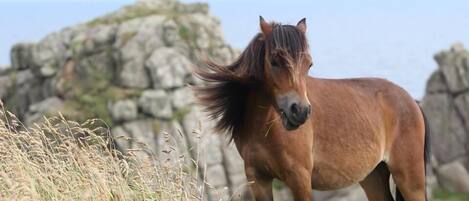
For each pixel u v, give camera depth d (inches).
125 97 1105.4
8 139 279.0
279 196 967.0
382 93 299.7
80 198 259.0
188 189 270.8
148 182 273.4
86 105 1123.3
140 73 1141.1
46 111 1147.9
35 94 1245.1
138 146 301.0
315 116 269.1
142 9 1270.9
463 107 1280.8
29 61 1269.7
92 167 262.2
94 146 276.7
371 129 286.8
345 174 281.3
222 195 277.4
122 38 1192.8
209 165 1026.1
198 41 1187.9
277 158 258.5
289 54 238.1
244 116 263.3
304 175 261.1
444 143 1284.4
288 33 241.0
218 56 1194.0
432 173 1259.2
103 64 1184.8
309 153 262.8
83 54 1203.2
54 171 269.0
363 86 297.1
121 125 1075.9
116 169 272.1
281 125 255.6
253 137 261.1
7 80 1275.8
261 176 267.7
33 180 264.1
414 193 304.2
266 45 245.6
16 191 247.4
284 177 261.9
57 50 1259.2
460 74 1293.1
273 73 242.2
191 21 1217.4
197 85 270.2
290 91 238.5
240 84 260.7
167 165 274.7
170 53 1153.4
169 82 1112.2
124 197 263.3
